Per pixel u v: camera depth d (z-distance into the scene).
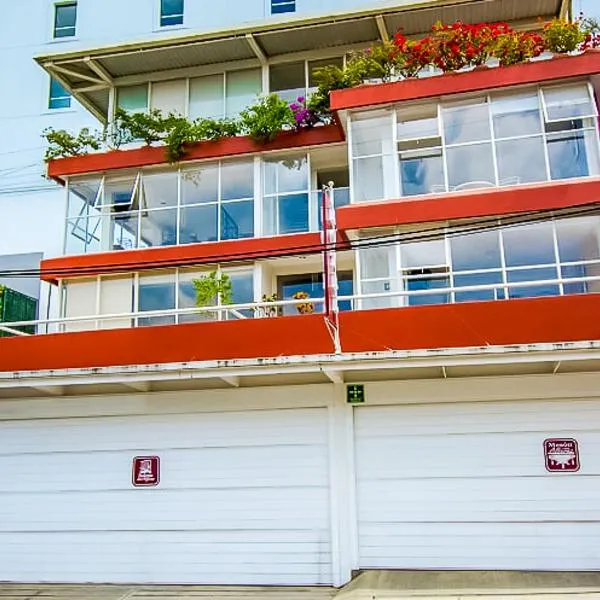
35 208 21.06
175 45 16.05
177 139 15.13
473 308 9.59
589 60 11.98
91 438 10.73
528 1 14.79
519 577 8.84
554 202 11.52
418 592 8.48
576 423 9.39
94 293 15.30
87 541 10.38
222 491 10.16
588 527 9.10
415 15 15.21
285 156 15.16
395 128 12.70
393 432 9.85
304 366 9.38
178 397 10.57
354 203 12.47
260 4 21.02
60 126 21.75
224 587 9.68
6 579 10.43
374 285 12.05
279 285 15.71
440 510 9.49
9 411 11.07
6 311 16.77
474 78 12.41
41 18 22.73
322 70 14.18
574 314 9.29
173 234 15.21
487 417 9.62
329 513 9.77
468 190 12.05
